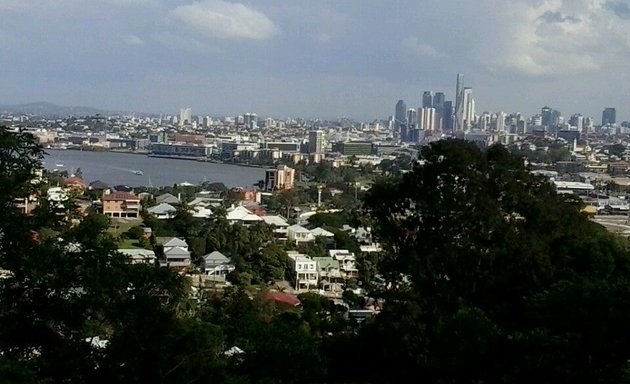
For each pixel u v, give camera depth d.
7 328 10.91
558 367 12.83
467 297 18.30
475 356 13.70
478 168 19.19
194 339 11.97
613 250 17.94
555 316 13.73
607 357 12.82
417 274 18.70
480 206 18.52
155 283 12.02
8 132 11.97
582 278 15.28
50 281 11.01
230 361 13.21
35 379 9.59
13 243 11.26
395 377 17.84
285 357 13.49
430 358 15.37
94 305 11.23
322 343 18.83
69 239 11.52
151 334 11.44
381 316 18.80
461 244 18.69
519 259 17.84
